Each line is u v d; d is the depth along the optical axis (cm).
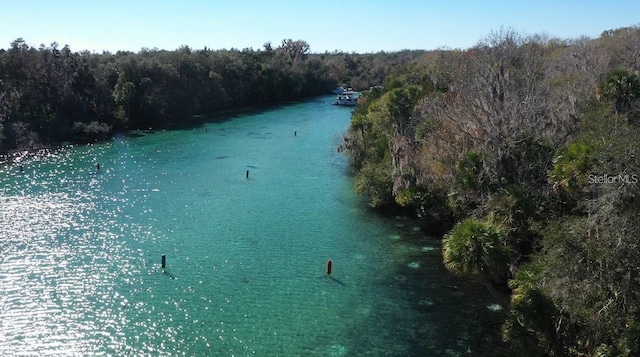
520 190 3050
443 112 4816
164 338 2998
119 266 3978
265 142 9256
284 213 5297
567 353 2247
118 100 10662
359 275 3862
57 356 2823
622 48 6775
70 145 8794
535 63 5547
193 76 12862
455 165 4000
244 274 3866
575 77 5256
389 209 5381
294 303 3431
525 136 3588
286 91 16562
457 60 7500
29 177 6656
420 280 3778
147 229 4806
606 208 2181
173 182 6519
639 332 1948
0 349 2877
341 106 14725
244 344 2947
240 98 14738
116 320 3191
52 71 9638
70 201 5644
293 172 7031
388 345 2947
